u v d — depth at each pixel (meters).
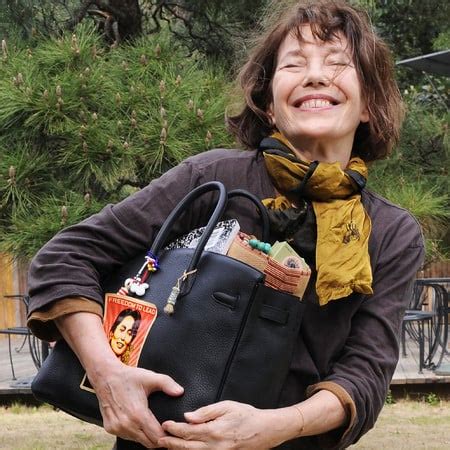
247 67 1.84
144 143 4.32
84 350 1.51
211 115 4.37
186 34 6.04
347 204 1.63
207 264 1.52
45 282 1.56
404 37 8.78
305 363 1.61
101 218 1.63
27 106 4.23
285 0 1.80
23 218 4.25
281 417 1.47
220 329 1.49
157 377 1.46
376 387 1.61
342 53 1.72
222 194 1.57
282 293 1.53
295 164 1.63
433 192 4.76
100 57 4.76
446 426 5.94
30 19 5.46
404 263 1.71
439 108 6.07
